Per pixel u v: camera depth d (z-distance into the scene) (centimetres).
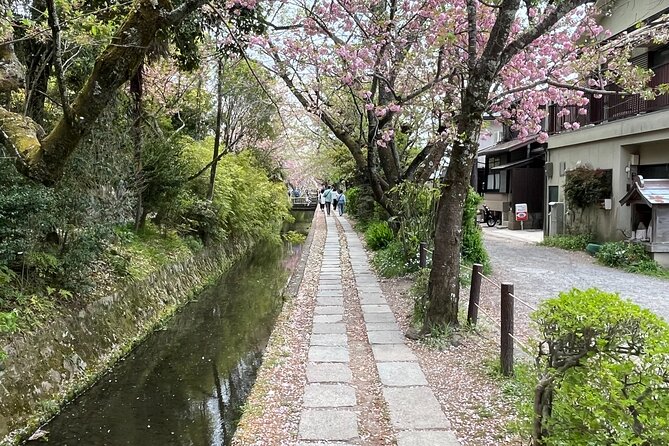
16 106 664
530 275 893
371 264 1059
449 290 527
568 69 783
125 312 703
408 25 814
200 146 1345
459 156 515
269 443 327
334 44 803
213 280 1128
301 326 608
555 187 1431
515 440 317
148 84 1053
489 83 482
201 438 454
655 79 1027
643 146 1098
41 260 562
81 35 574
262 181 1695
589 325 221
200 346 702
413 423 347
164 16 443
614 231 1148
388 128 894
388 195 988
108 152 675
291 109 1425
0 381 443
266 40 791
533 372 260
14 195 484
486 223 2152
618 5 1145
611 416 190
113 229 712
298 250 1666
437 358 477
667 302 679
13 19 490
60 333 548
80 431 461
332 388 414
